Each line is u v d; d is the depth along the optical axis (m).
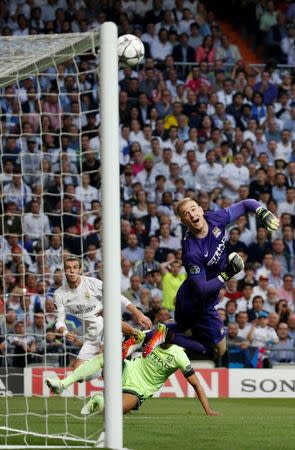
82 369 27.03
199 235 22.47
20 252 48.53
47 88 55.25
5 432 22.02
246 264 49.06
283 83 59.34
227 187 55.25
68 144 54.16
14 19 58.75
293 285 51.19
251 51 64.12
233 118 57.59
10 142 53.53
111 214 18.64
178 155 55.34
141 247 51.00
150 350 25.23
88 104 55.56
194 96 57.75
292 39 64.62
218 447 19.55
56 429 23.23
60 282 45.16
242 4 64.00
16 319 43.78
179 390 38.47
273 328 45.75
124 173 53.84
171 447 19.48
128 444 20.00
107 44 18.88
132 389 25.28
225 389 39.16
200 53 60.66
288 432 22.88
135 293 46.19
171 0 61.31
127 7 60.62
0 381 37.72
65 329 32.06
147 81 57.03
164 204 53.12
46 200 51.59
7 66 24.17
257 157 56.69
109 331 18.50
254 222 52.16
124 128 55.44
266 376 39.31
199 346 24.31
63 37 22.09
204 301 22.86
